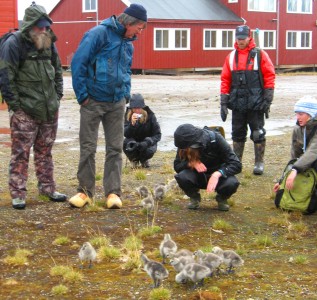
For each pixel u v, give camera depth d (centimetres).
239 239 438
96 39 489
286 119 1205
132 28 497
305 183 504
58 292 335
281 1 3606
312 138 504
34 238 432
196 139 483
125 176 662
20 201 505
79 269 373
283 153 816
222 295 329
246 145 875
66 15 3356
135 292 336
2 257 393
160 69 3123
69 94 1778
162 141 930
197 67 3262
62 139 943
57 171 689
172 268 375
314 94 1789
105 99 502
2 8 1371
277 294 331
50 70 496
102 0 3169
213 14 3309
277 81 2478
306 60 3812
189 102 1561
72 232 447
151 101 1580
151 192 558
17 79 489
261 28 3516
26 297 330
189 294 333
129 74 521
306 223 482
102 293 335
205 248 400
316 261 389
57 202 532
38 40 481
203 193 562
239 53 657
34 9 477
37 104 493
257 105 652
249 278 355
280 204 514
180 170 510
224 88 670
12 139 502
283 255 402
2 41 486
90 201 517
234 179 496
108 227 460
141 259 356
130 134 712
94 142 514
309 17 3797
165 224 470
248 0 3416
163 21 3072
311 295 330
